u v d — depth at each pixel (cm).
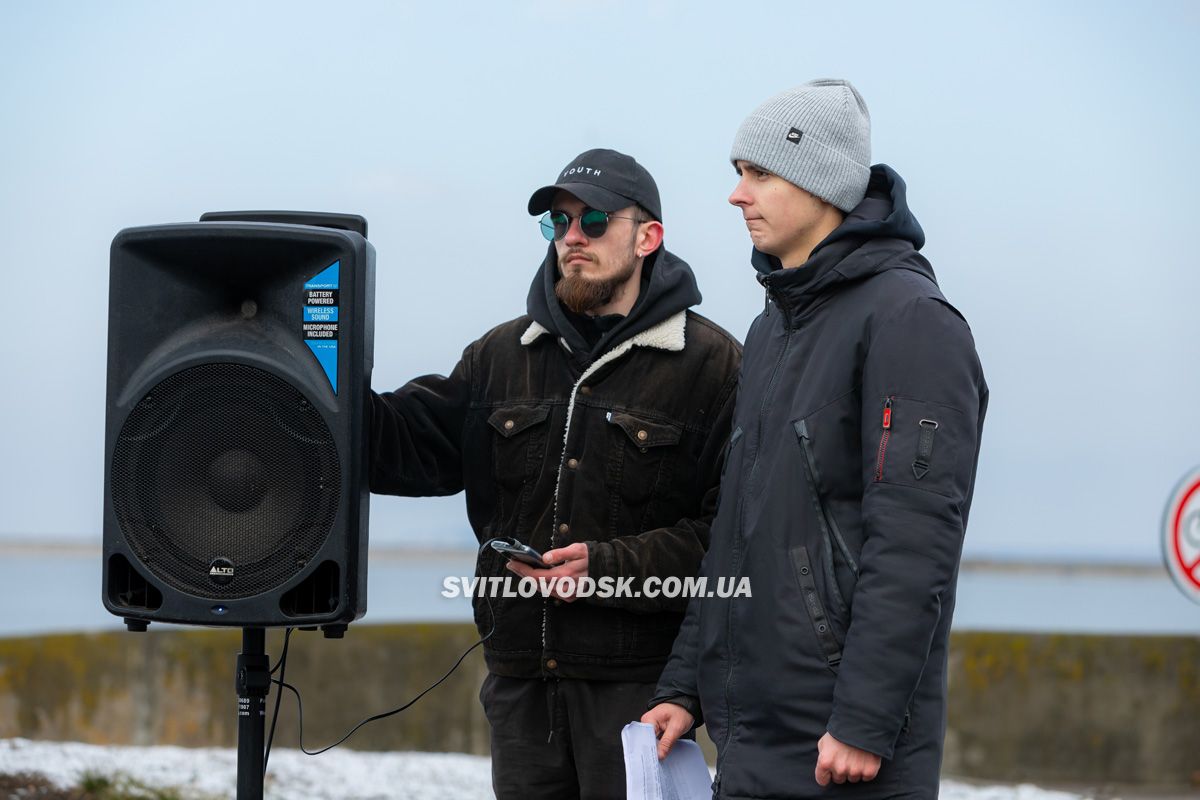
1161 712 2519
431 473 1369
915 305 1035
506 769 1341
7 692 2331
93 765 2050
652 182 1364
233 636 2458
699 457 1340
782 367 1102
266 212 1180
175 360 1098
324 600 1106
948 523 995
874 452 1012
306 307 1108
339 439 1092
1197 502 2022
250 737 1155
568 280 1330
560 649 1310
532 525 1341
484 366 1380
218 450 1101
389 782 2205
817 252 1084
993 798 2269
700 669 1119
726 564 1100
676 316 1351
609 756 1303
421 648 2538
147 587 1123
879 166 1141
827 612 1039
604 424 1327
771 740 1057
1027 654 2534
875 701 975
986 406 1081
